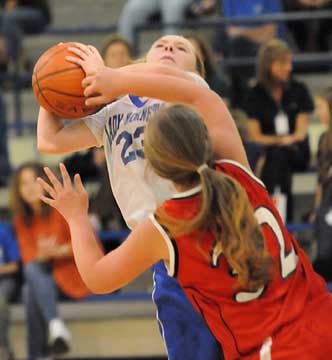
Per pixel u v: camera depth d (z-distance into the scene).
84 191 6.41
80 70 6.59
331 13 17.34
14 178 13.51
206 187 5.83
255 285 5.91
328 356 6.02
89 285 6.20
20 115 17.39
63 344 13.08
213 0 18.62
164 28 16.91
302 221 14.61
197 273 6.02
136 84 6.29
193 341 6.86
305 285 6.19
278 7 18.88
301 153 14.42
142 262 6.09
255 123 14.57
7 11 18.58
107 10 21.75
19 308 13.98
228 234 5.81
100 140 7.29
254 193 6.14
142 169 7.05
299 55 17.45
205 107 6.32
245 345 6.10
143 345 14.29
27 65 19.08
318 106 13.91
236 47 17.52
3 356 12.95
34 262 13.34
